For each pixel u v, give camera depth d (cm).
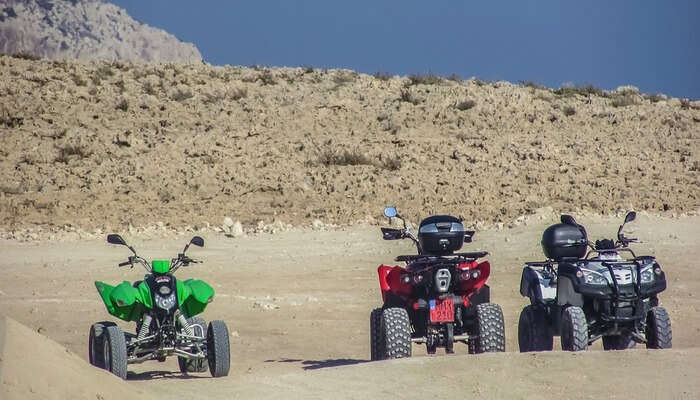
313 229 8819
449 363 3509
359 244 8131
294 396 3181
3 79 14000
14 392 2273
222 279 6862
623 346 4197
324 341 4953
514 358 3541
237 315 5672
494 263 7206
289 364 4319
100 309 5822
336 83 14900
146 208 9688
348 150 11612
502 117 13212
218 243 8244
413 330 4144
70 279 6831
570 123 13138
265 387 3375
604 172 10888
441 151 11712
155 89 14075
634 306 3956
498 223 8619
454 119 13012
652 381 3108
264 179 10712
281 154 11588
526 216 8800
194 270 7181
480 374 3309
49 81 14088
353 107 13525
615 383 3100
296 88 14412
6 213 9419
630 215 4291
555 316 4200
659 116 13562
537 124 13038
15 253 7831
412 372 3412
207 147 11881
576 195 9781
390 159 11181
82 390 2459
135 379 3931
